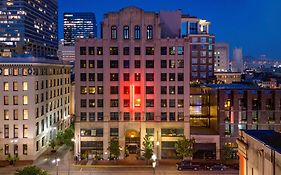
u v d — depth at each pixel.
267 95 98.00
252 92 97.94
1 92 94.94
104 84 99.56
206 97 111.56
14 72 95.00
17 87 95.06
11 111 95.00
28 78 95.06
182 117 99.69
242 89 98.62
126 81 99.88
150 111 99.88
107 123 99.62
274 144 36.94
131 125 99.94
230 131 97.88
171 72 99.69
